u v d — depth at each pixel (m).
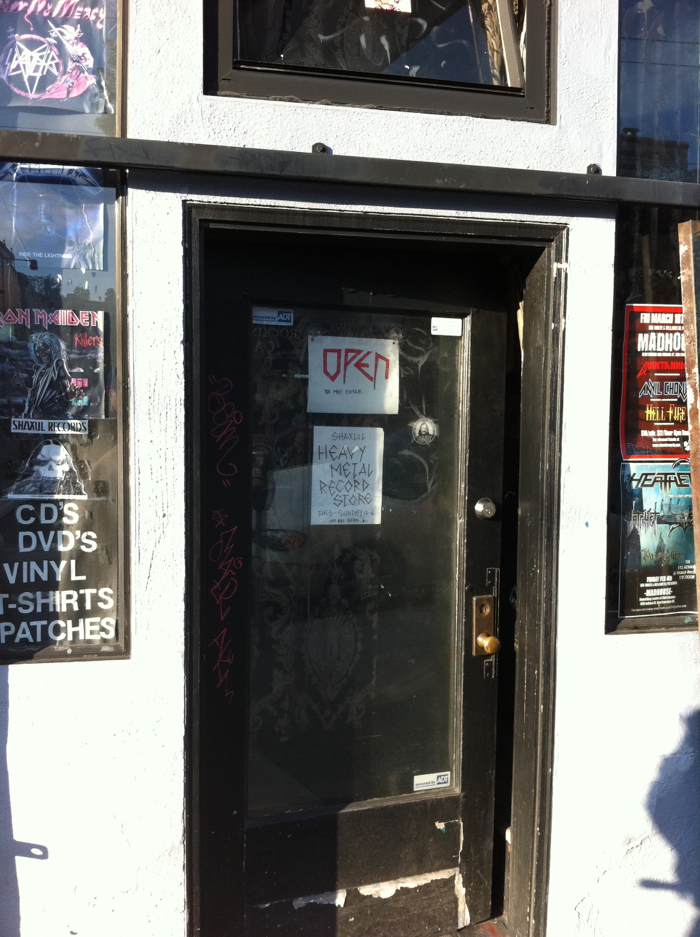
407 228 2.28
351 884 2.60
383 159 2.18
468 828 2.72
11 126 2.12
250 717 2.50
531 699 2.56
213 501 2.34
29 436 2.13
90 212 2.10
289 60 2.33
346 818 2.58
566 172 2.34
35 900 2.17
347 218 2.22
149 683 2.18
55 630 2.18
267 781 2.53
